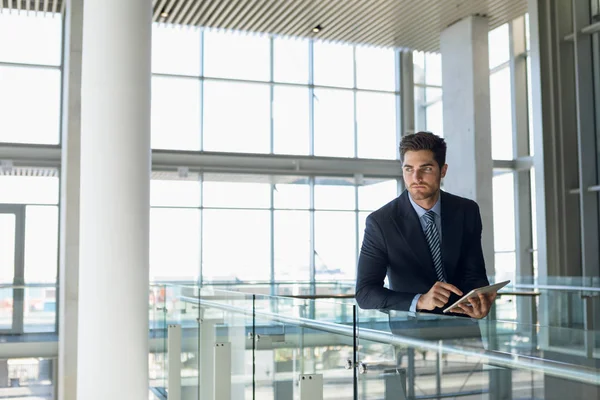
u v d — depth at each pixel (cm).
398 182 1688
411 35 1395
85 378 412
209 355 453
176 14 1253
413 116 1723
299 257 1617
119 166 416
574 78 1144
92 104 418
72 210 1045
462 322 198
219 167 1546
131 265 416
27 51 1443
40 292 1064
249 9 1223
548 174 1134
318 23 1305
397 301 242
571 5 1157
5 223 1384
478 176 1283
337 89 1692
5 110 1426
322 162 1616
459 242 257
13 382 1047
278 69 1653
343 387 246
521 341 184
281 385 310
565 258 1113
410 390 212
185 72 1594
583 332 181
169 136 1576
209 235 1564
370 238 264
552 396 175
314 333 271
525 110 1670
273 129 1642
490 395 190
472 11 1260
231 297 398
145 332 421
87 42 423
